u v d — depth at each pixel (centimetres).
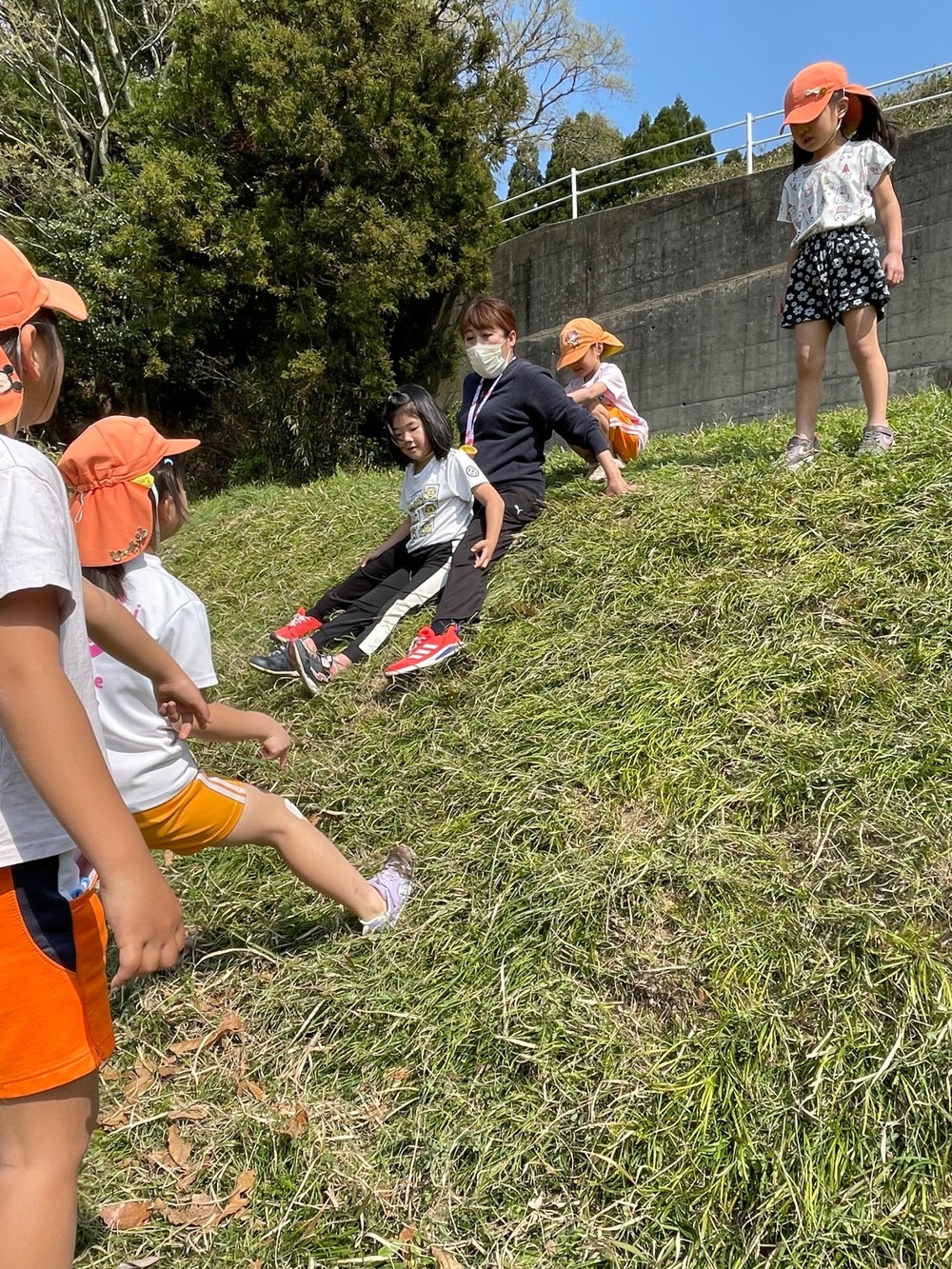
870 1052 180
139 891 124
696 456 486
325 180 1075
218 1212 187
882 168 365
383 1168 190
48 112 1393
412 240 1045
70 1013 130
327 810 304
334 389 1111
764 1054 186
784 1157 171
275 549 598
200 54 1023
